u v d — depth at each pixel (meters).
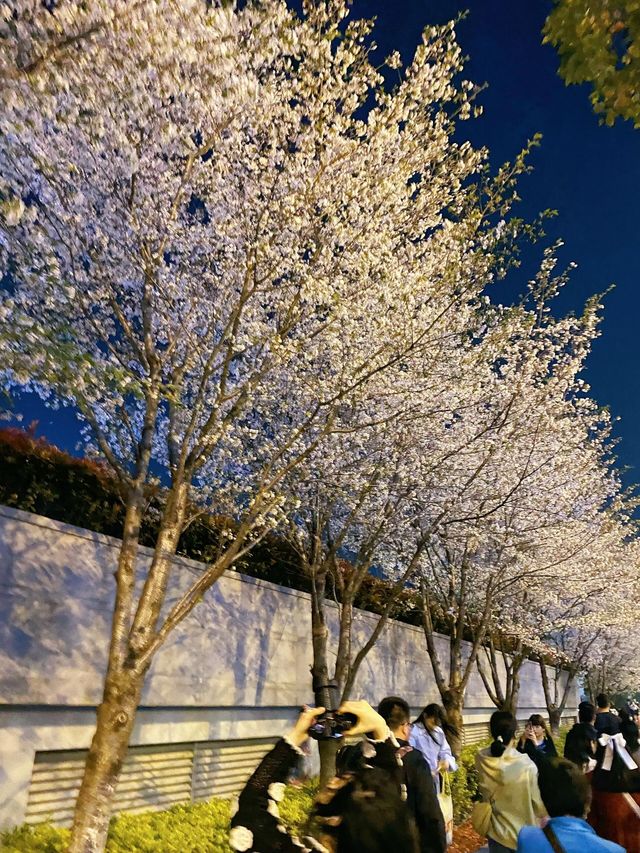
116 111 6.94
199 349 7.95
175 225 7.98
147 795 8.13
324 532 11.06
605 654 25.84
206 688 9.15
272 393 9.61
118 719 5.38
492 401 11.27
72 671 7.23
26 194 7.09
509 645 21.73
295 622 11.34
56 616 7.17
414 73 8.20
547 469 12.92
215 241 8.70
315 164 8.31
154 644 5.67
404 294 8.95
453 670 12.98
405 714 4.91
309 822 2.74
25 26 5.52
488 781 5.73
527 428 11.68
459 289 9.92
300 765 2.84
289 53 7.41
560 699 32.69
